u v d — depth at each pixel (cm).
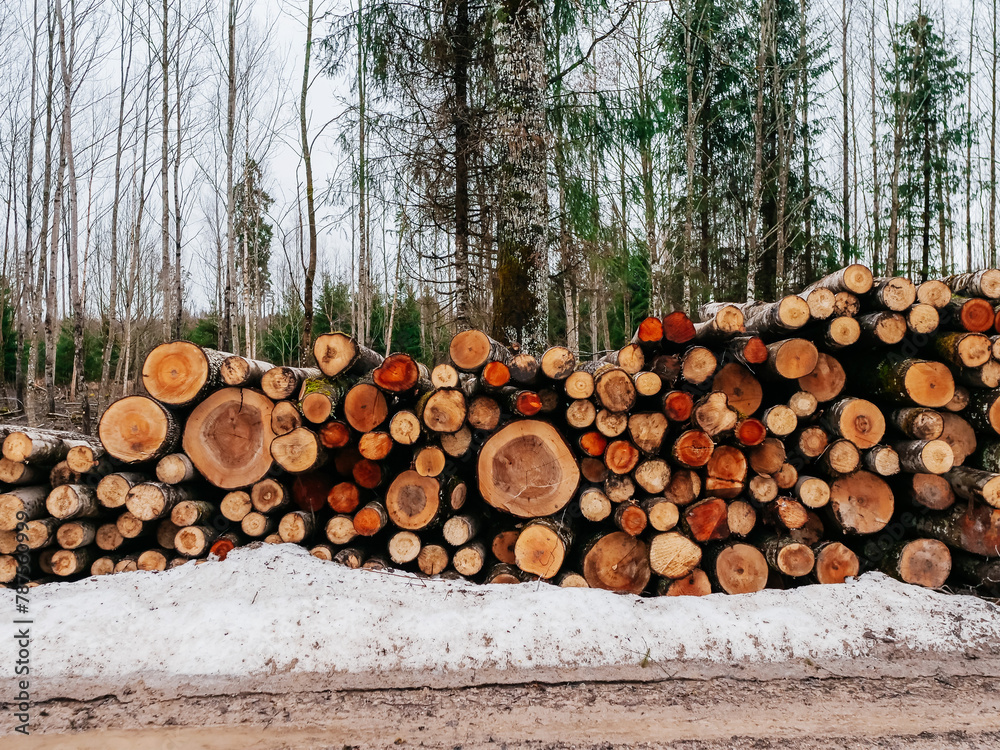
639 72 1235
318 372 467
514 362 395
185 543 402
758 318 442
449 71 888
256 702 275
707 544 402
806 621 338
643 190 1295
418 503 402
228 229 1236
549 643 318
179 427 408
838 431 398
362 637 318
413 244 939
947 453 368
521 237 631
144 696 278
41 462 412
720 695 283
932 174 1516
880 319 395
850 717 264
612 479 398
